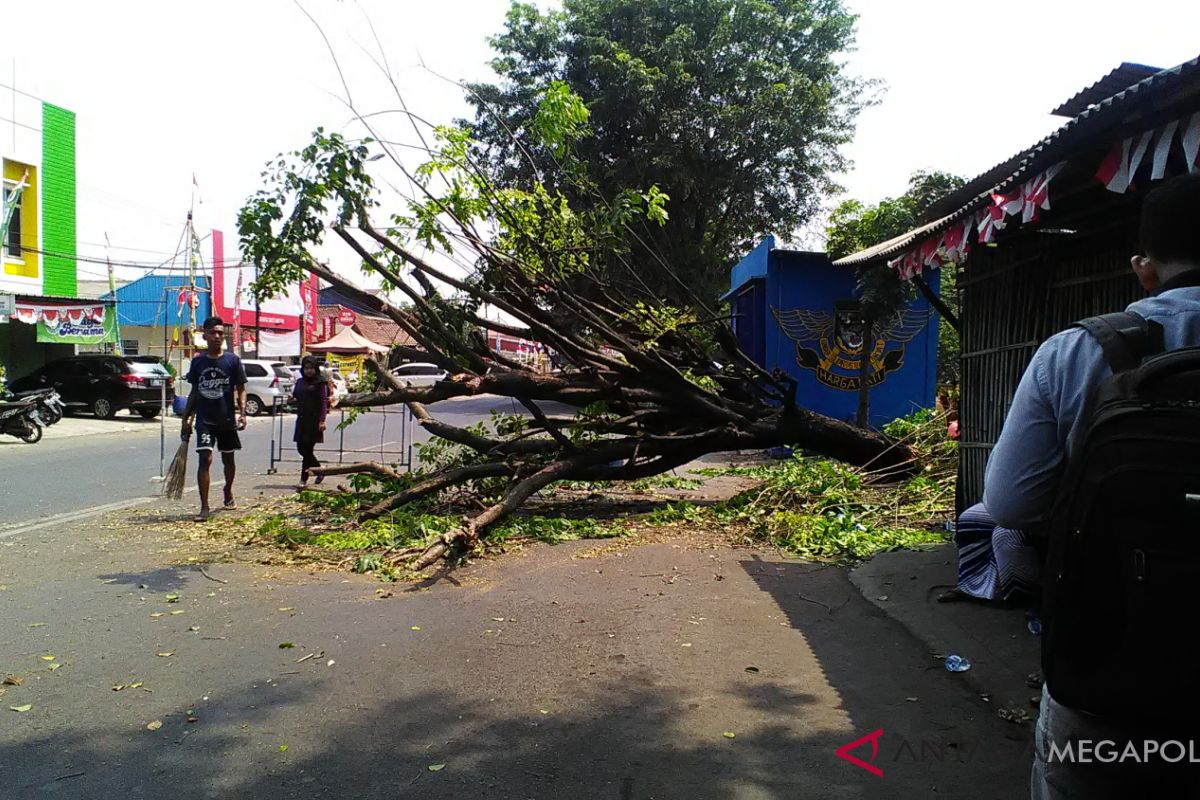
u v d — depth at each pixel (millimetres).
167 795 3105
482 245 7578
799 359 14422
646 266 20797
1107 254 5000
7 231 20766
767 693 4027
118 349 24953
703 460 13438
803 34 25656
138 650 4578
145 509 8875
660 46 22828
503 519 7520
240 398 8695
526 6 22938
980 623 4816
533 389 7875
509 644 4680
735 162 24062
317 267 7133
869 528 7500
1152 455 1531
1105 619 1597
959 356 6793
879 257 8328
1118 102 3504
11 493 9984
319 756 3406
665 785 3191
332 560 6516
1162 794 1676
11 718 3736
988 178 6609
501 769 3307
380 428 20719
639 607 5352
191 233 19844
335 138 6621
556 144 7965
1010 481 1883
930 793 3129
